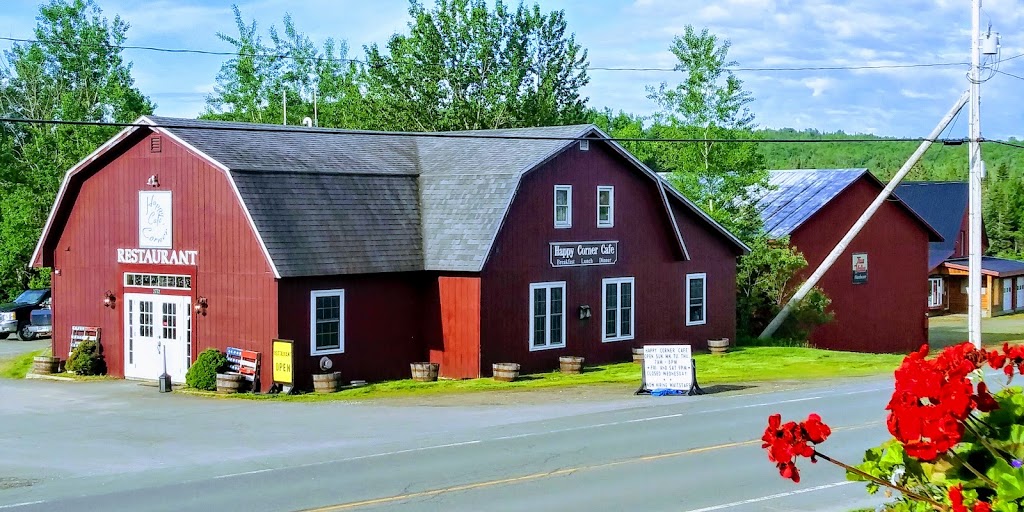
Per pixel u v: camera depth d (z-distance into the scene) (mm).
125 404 28094
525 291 33375
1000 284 70938
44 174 55000
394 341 32406
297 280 29797
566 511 14938
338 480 17312
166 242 32250
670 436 21359
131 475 18625
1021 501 7453
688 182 46594
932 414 7387
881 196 42031
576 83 63375
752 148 46094
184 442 22141
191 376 30516
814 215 47469
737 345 42281
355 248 31156
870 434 21047
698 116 46875
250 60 77188
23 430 24219
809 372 33969
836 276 49188
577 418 24219
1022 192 102000
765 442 7996
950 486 7578
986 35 33062
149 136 32531
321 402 27875
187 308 31875
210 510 15227
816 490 16375
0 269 54719
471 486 16672
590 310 35500
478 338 31969
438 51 60250
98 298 34312
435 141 37938
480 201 32938
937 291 69562
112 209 33750
